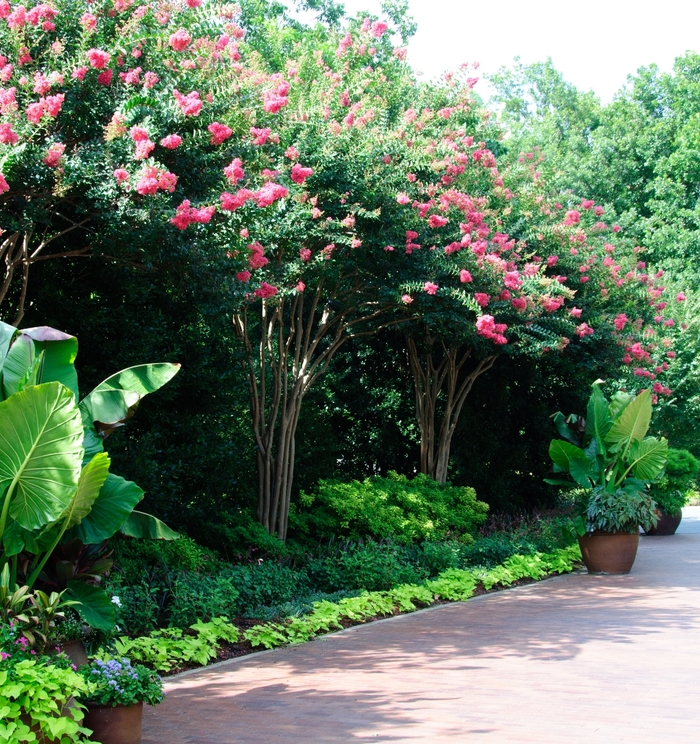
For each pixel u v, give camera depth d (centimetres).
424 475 1525
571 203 1933
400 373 1702
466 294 1140
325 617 839
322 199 1069
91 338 960
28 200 724
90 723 456
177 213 721
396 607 959
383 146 1116
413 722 532
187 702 586
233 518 1111
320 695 600
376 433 1705
